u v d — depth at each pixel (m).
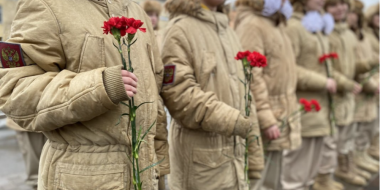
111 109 1.09
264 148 2.29
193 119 1.62
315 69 2.77
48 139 1.29
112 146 1.18
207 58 1.70
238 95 1.78
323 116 2.78
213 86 1.71
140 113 1.22
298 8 2.78
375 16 4.27
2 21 2.73
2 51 1.12
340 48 3.20
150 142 1.27
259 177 2.02
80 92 1.04
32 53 1.10
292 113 2.31
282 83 2.26
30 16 1.13
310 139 2.80
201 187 1.75
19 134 2.74
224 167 1.74
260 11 2.22
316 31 2.76
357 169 3.86
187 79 1.63
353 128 3.79
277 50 2.22
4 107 1.11
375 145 4.64
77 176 1.15
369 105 3.96
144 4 2.93
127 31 1.03
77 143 1.18
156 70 1.46
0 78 1.13
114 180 1.16
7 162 3.77
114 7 1.25
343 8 3.19
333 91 2.69
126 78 1.06
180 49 1.68
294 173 2.86
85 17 1.17
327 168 3.22
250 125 1.61
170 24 1.75
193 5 1.70
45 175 1.20
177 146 1.82
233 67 1.79
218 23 1.80
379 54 4.29
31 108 1.10
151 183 1.27
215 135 1.73
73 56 1.14
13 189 2.97
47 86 1.08
